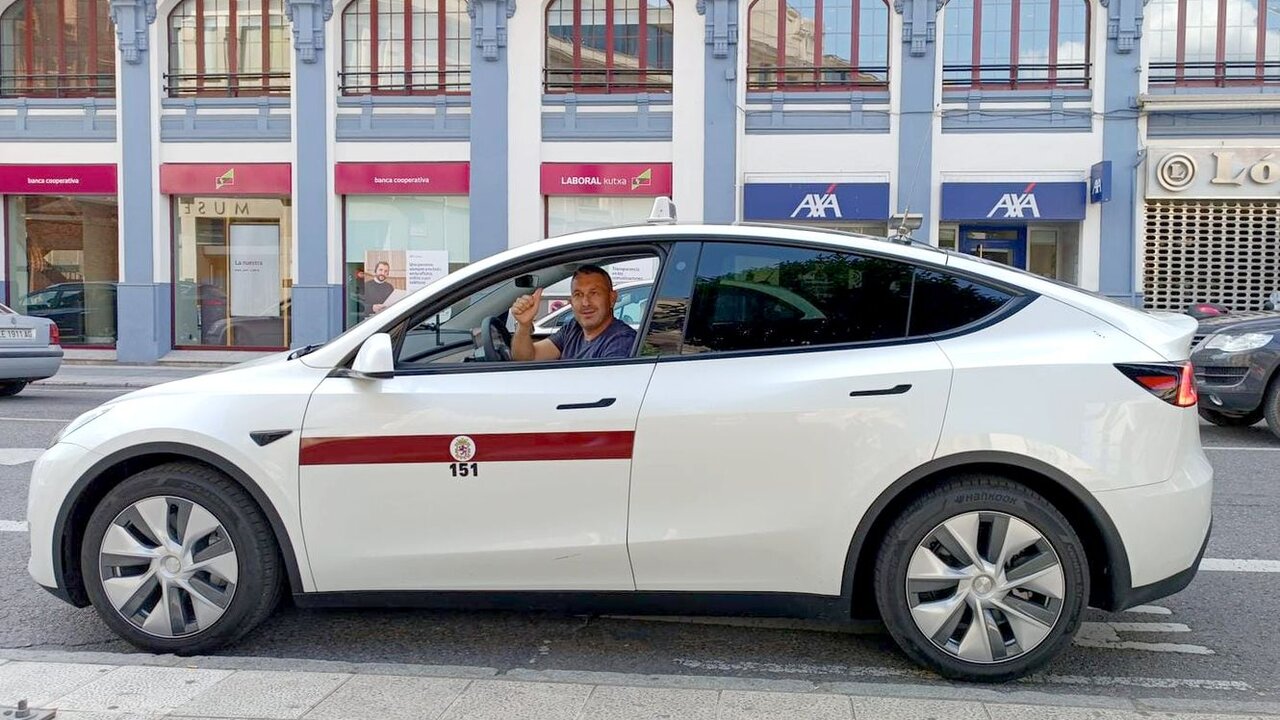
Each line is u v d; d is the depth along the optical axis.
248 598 3.71
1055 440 3.39
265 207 17.77
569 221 16.97
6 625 4.27
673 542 3.53
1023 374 3.44
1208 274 15.66
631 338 3.80
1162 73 15.87
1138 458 3.41
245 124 17.20
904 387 3.45
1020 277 3.65
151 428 3.69
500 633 4.20
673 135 16.44
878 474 3.44
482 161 16.72
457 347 3.97
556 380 3.61
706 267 3.70
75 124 17.53
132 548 3.75
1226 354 8.64
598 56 16.69
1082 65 15.89
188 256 17.91
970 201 15.95
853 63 16.28
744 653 3.98
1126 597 3.45
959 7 16.03
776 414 3.47
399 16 17.06
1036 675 3.73
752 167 16.42
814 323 3.62
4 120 17.61
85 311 18.30
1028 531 3.41
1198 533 3.51
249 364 4.09
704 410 3.50
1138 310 3.77
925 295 3.60
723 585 3.58
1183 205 15.63
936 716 3.12
